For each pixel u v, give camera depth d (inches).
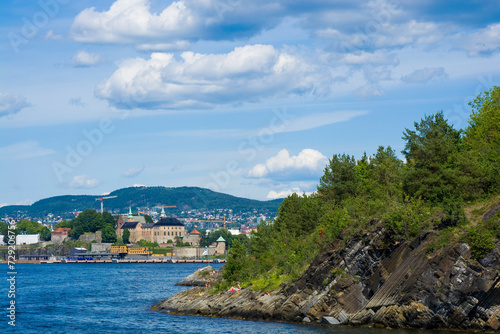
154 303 6225.4
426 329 3425.2
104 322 4672.7
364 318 3745.1
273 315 4360.2
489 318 3257.9
